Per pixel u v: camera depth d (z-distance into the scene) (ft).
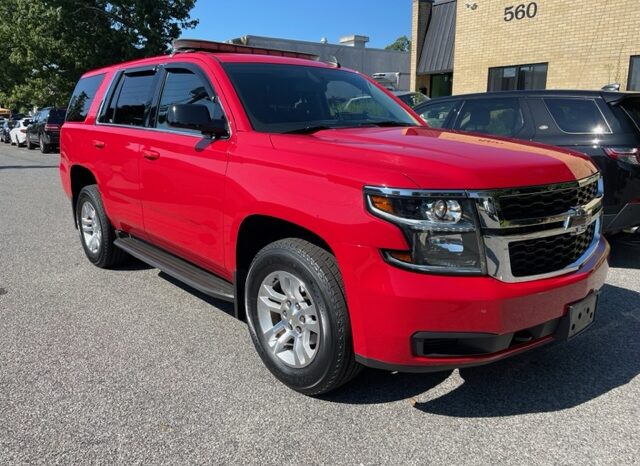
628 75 41.14
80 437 9.30
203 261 13.09
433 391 10.79
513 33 48.24
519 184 8.96
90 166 17.47
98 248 18.33
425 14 65.26
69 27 87.86
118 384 11.05
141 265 19.22
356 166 9.28
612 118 18.08
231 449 9.00
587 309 10.05
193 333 13.52
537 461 8.68
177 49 15.06
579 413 10.03
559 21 44.68
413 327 8.63
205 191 12.09
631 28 40.40
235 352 12.50
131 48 90.02
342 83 14.67
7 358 12.15
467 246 8.58
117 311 14.96
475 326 8.59
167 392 10.75
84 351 12.52
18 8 91.30
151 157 13.98
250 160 11.01
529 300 8.88
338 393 10.69
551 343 9.67
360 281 8.94
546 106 19.80
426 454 8.87
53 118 73.92
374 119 13.80
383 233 8.64
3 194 36.55
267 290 11.00
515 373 11.50
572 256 9.93
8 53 97.76
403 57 116.47
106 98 17.25
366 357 9.23
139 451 8.94
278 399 10.50
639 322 14.02
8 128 99.09
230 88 12.41
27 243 22.52
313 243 10.29
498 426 9.63
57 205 32.14
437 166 8.95
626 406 10.25
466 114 22.59
